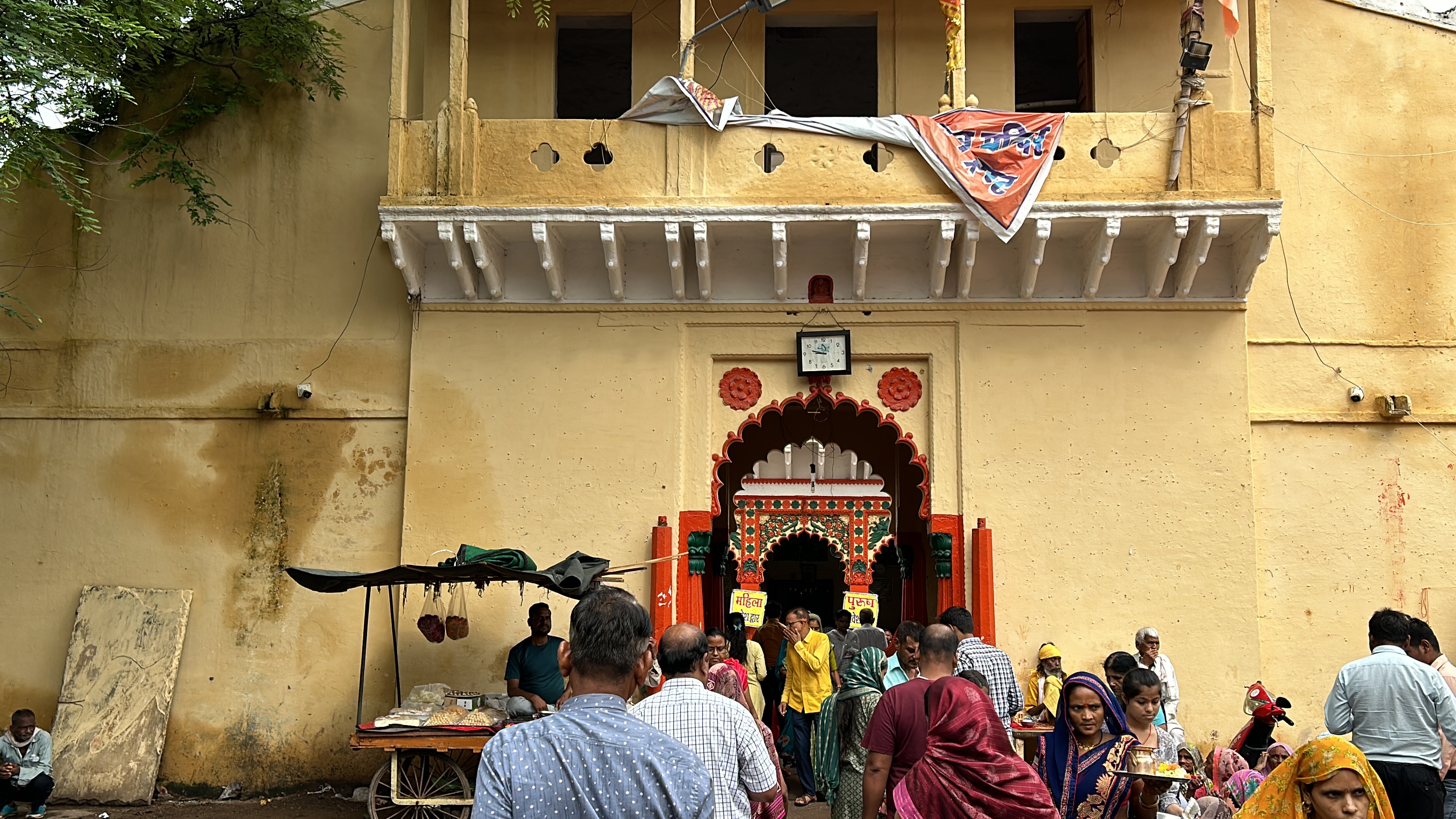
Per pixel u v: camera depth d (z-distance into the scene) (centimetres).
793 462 923
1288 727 870
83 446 945
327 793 887
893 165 877
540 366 916
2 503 941
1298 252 934
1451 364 917
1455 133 945
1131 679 487
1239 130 870
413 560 895
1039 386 898
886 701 475
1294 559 893
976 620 864
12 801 838
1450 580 889
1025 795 412
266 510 927
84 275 966
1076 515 881
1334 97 953
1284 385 916
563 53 1111
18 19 783
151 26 881
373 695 896
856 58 1173
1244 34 963
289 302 950
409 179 884
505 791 270
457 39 895
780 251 876
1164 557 873
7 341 959
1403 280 930
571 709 286
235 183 970
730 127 886
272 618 913
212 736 899
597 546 891
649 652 306
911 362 916
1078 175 869
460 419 912
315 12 990
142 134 961
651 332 917
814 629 911
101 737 888
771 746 502
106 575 928
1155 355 897
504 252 928
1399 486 902
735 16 918
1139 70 969
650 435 905
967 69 979
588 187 881
